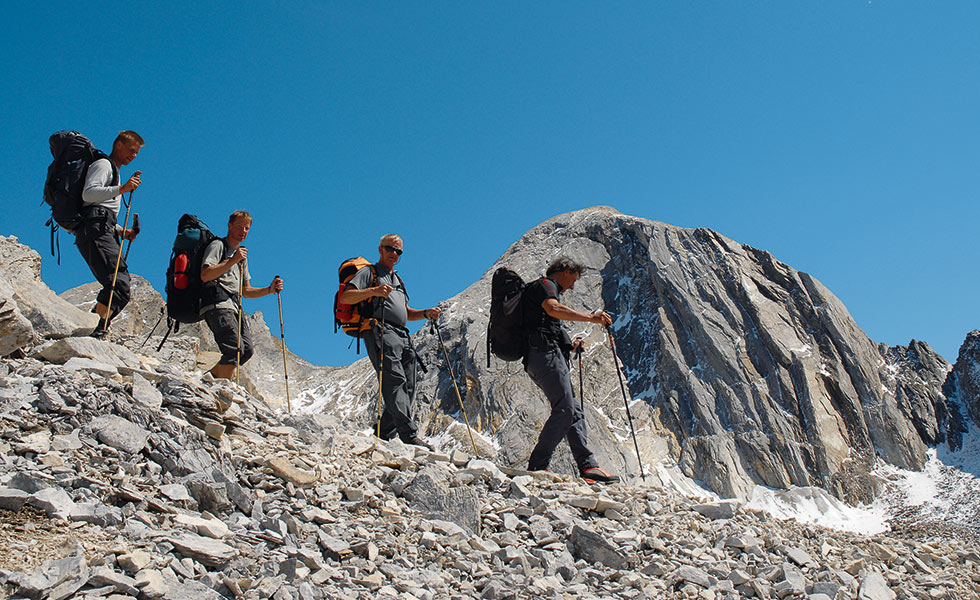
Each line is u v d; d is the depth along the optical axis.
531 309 9.16
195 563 4.88
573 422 9.38
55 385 6.66
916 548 9.95
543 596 5.68
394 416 9.77
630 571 6.66
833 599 6.89
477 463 8.52
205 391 7.55
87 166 9.41
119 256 9.66
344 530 6.11
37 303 9.36
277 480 6.73
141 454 6.25
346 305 9.88
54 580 4.07
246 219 10.02
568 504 7.97
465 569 6.01
